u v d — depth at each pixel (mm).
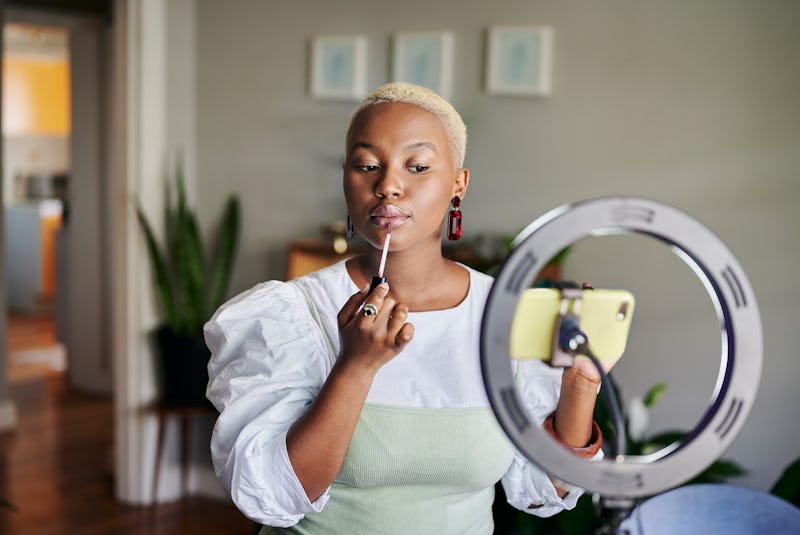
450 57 3461
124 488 3914
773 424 3025
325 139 3744
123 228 3818
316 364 1184
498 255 3357
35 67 9094
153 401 3904
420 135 1128
